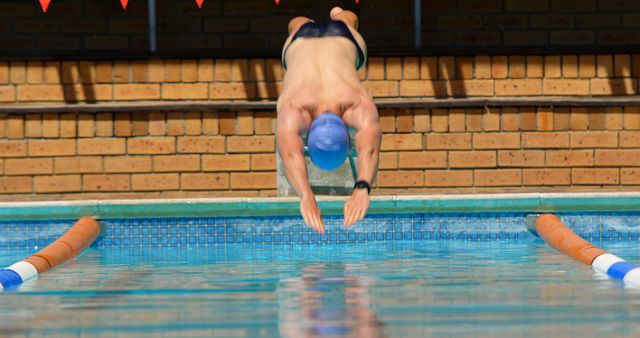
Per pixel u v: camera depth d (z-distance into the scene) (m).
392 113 23.06
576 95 23.86
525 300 10.80
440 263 15.14
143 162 23.19
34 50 26.34
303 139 13.82
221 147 23.17
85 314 10.15
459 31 26.14
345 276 13.44
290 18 26.38
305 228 19.66
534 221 19.72
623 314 9.75
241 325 9.27
